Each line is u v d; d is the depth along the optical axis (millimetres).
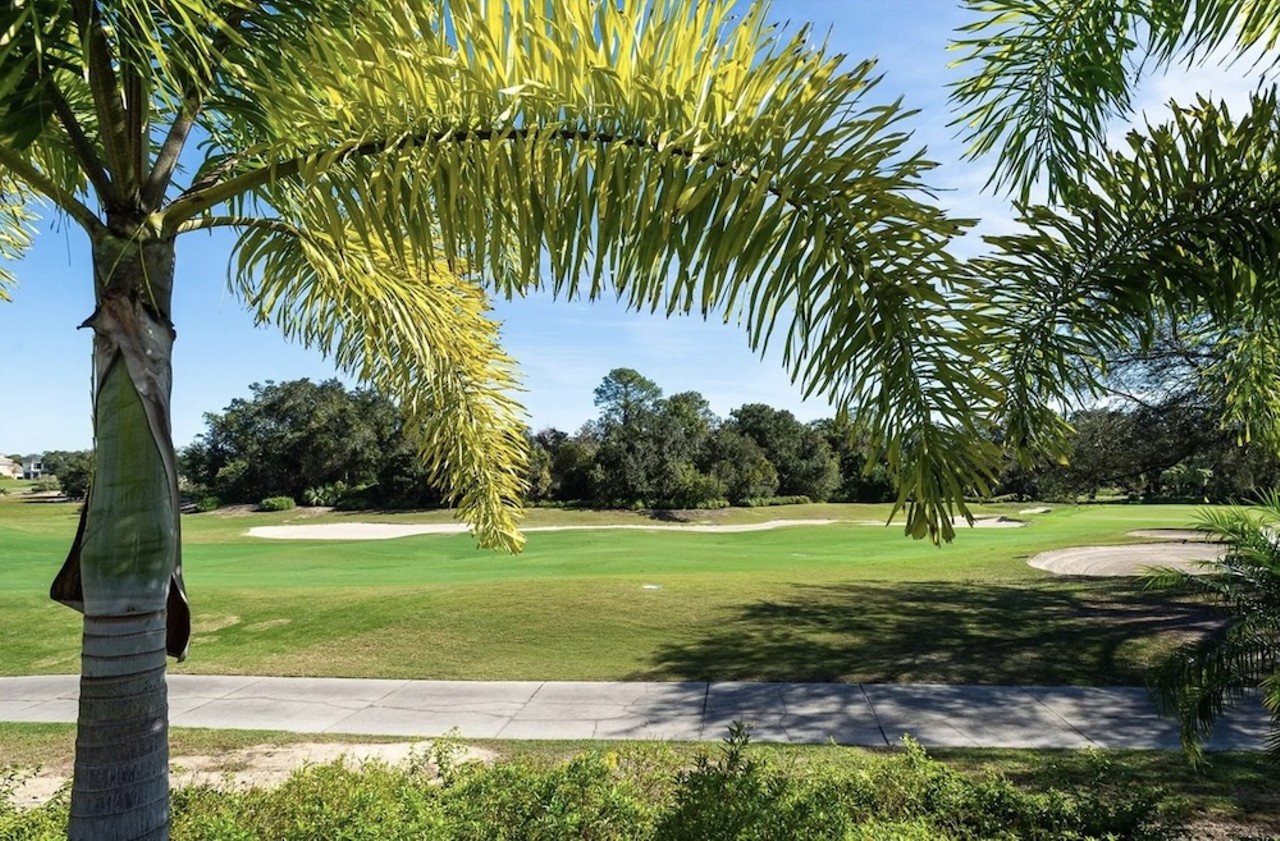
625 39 1993
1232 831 4449
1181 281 2416
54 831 3604
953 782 4109
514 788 3783
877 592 12391
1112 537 21625
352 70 2051
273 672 8844
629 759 5160
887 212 1923
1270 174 2338
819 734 6566
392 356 4477
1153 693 4492
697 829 3080
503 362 4648
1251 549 4203
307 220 3279
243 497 43875
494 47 2018
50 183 2273
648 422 41062
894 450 2092
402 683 8375
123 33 1837
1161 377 10797
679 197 1976
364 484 41906
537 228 2082
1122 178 2422
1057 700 7500
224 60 2014
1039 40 3336
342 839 3195
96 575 2213
